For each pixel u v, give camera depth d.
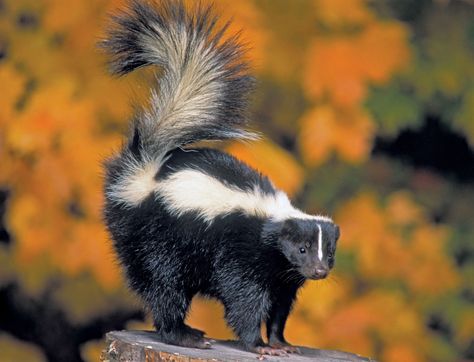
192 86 9.90
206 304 12.91
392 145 19.41
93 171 13.07
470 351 17.91
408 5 17.38
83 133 13.13
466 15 17.44
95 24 13.42
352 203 15.66
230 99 9.97
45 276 14.48
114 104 13.25
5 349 15.83
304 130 14.09
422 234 15.66
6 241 15.47
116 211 9.78
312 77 13.85
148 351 9.32
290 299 9.97
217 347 9.63
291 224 9.69
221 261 9.61
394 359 14.78
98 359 14.44
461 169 19.41
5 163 13.21
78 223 13.38
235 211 9.59
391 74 14.95
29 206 13.27
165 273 9.59
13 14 13.82
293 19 13.88
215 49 10.02
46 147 13.12
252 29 13.13
